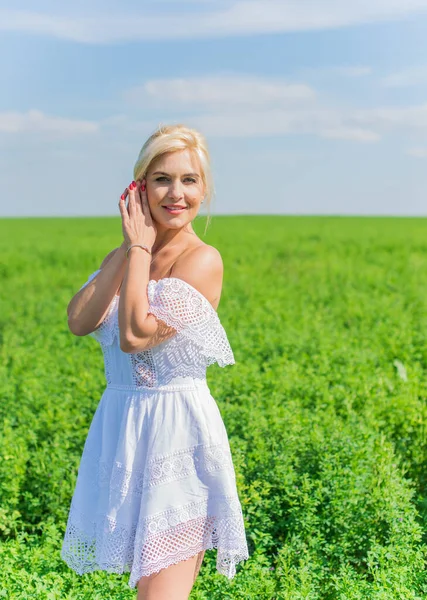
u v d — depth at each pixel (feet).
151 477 12.15
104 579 16.29
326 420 23.61
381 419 25.71
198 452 12.38
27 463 22.57
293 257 103.86
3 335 46.75
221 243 129.39
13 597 14.90
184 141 12.50
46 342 41.88
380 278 72.49
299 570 16.55
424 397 28.02
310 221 222.07
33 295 66.95
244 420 24.14
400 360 36.14
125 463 12.32
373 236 152.76
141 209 12.50
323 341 37.17
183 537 12.21
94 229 184.75
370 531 18.58
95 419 13.02
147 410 12.41
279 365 32.37
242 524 12.50
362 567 18.33
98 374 31.65
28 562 17.11
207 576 16.51
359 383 29.09
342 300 57.21
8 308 57.98
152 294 12.23
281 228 179.52
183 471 12.28
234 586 16.03
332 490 19.40
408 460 23.31
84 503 12.84
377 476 20.52
